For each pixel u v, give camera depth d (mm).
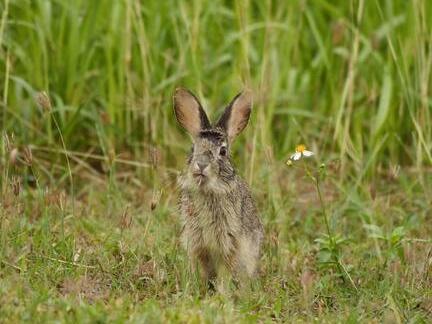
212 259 10734
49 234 10664
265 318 9336
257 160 12805
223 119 11008
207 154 10227
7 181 10977
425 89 13289
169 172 13094
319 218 12562
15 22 13273
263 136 12430
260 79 13203
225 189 10328
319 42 14078
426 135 13484
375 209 12383
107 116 13547
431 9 14289
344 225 12203
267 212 11938
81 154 13086
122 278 10141
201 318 8789
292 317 9453
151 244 11109
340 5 15070
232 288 10320
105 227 11625
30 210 11844
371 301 9977
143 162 13484
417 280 10484
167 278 10188
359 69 14367
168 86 13820
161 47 14328
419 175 12820
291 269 10898
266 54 13062
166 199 12312
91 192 12523
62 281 9852
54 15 14344
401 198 13133
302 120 14477
